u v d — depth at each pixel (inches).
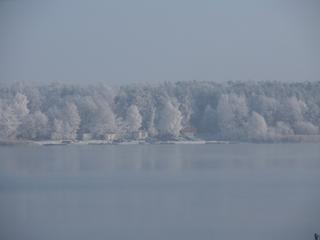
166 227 3120.1
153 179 4761.3
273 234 2977.4
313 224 3169.3
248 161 5905.5
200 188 4303.6
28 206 3690.9
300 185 4429.1
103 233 3009.4
